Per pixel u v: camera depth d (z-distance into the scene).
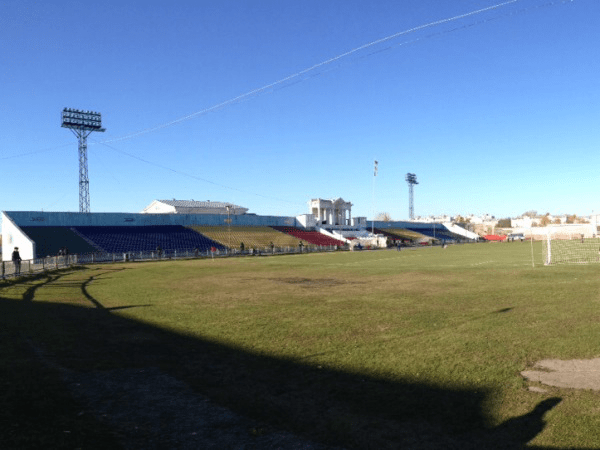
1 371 7.87
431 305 15.24
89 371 7.93
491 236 137.00
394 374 7.57
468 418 5.71
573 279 22.70
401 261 42.66
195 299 17.64
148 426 5.58
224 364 8.35
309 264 40.47
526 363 8.09
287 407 6.19
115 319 13.15
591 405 6.04
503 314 13.10
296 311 14.40
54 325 12.21
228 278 27.30
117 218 71.88
